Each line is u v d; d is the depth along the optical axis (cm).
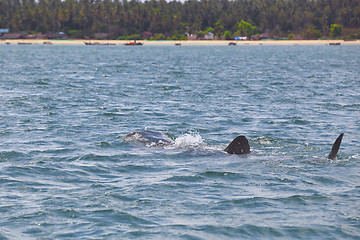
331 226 2078
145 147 3553
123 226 2083
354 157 3256
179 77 9931
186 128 4291
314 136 3953
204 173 2864
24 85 7781
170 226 2083
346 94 6781
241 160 3178
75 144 3622
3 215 2184
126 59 18650
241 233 2019
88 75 10288
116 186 2617
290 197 2430
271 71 11838
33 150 3406
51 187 2594
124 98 6312
